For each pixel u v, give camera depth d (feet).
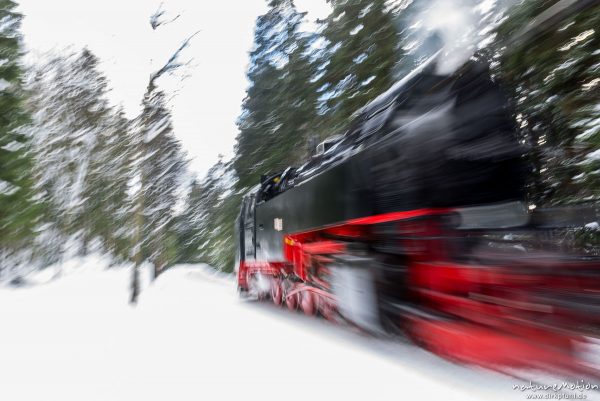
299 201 22.79
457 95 14.78
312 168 23.75
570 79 20.58
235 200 75.31
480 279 11.64
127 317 23.63
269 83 76.07
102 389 10.60
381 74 41.34
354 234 17.20
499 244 13.76
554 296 11.27
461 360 11.37
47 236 92.84
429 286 13.11
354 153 17.60
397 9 42.34
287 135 63.26
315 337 16.02
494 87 15.51
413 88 15.93
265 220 29.94
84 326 20.71
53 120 91.97
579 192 21.12
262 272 30.99
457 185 13.98
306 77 63.10
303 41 66.54
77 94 95.91
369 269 15.35
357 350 13.57
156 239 57.16
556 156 21.75
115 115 99.86
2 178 56.70
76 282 67.26
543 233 14.35
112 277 74.95
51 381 11.42
